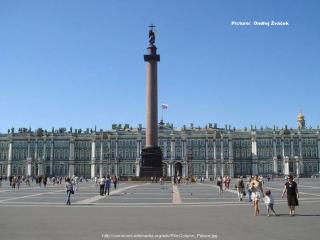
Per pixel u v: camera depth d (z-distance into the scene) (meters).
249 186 34.28
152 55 77.75
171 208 27.91
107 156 158.00
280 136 156.00
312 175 151.50
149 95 77.50
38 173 157.00
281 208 27.61
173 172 154.88
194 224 19.94
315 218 22.16
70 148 159.38
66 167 159.12
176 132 157.75
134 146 157.88
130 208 27.94
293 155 154.75
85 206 29.53
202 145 156.75
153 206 29.45
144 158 78.12
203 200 35.09
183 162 155.25
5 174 159.75
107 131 160.88
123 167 157.12
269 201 23.30
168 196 40.38
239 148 157.62
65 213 24.77
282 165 154.38
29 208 28.00
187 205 30.23
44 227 19.05
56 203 32.12
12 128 163.25
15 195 42.53
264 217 22.66
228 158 155.62
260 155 156.25
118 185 67.88
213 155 155.75
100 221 21.02
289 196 23.53
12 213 24.80
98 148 159.12
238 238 16.25
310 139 154.88
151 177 78.56
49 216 23.22
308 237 16.45
